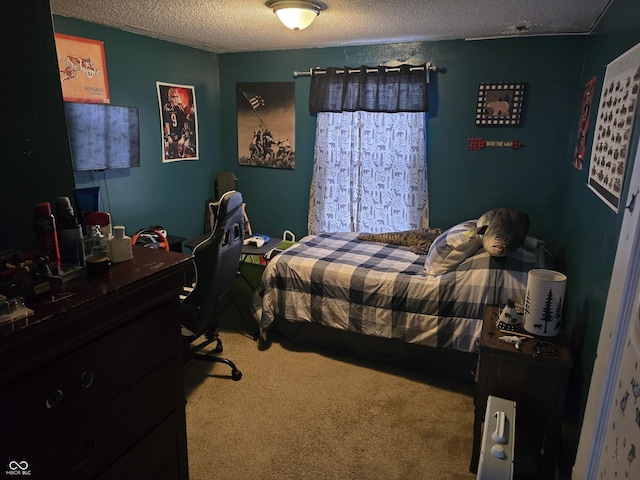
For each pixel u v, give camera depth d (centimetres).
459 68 327
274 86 385
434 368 263
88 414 108
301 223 407
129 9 246
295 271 285
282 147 396
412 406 238
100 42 288
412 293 255
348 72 348
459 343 248
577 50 295
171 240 337
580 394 172
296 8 227
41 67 134
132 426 122
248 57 388
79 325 101
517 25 275
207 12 252
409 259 300
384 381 261
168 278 128
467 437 215
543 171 321
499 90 318
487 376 184
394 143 354
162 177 354
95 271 116
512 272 243
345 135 365
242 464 196
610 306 129
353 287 268
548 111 311
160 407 133
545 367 175
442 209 357
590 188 211
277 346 301
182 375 141
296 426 221
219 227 223
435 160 350
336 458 201
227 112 410
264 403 239
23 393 92
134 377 121
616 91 173
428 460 200
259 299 298
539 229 330
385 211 369
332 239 349
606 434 112
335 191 380
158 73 336
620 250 126
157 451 133
